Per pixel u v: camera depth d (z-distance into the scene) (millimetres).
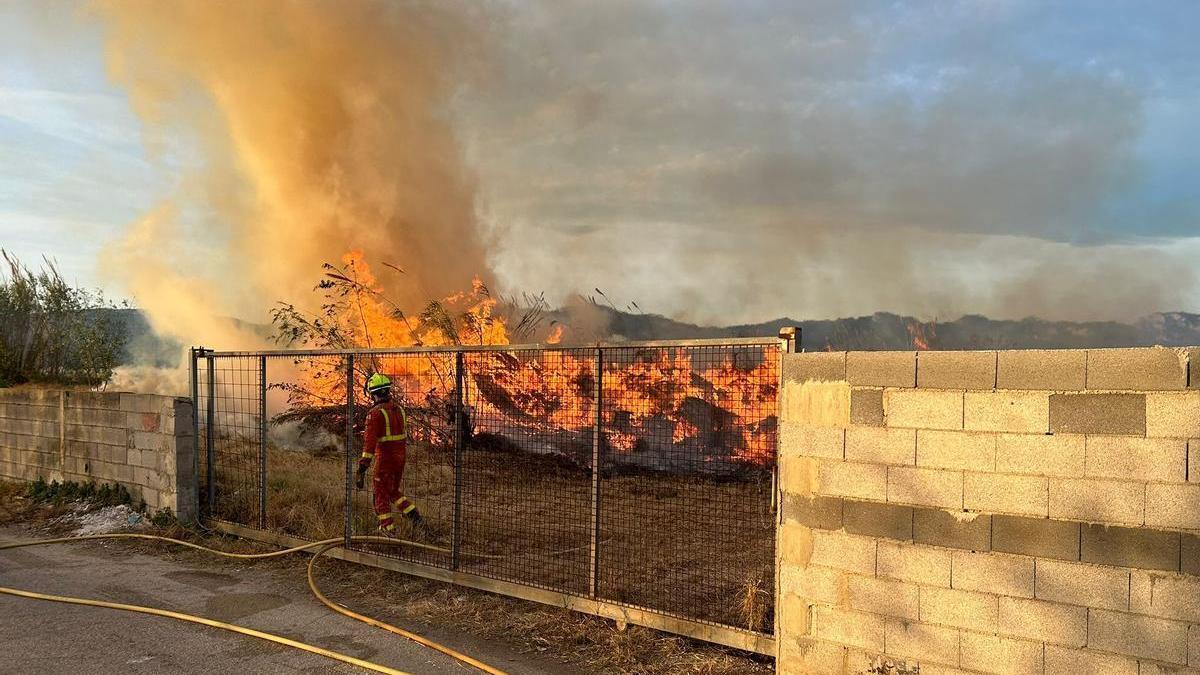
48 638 5027
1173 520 3193
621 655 4633
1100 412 3352
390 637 5059
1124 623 3279
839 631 3982
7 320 18375
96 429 9430
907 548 3805
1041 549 3467
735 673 4383
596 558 5180
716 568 6188
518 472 9555
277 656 4734
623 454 8531
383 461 6988
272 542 7402
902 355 3846
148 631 5176
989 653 3578
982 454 3617
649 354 6387
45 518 8922
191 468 8211
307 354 7168
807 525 4102
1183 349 3191
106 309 19531
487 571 6184
